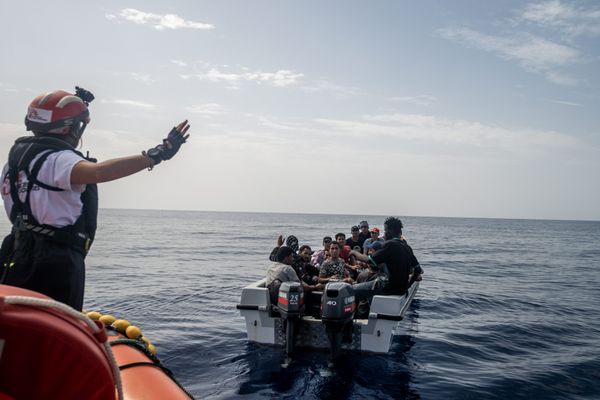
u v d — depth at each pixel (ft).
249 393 18.37
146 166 5.72
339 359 22.27
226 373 20.51
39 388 3.84
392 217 26.35
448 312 36.88
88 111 6.58
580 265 86.17
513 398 18.95
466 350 25.61
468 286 52.70
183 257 83.82
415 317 34.58
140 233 179.63
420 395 18.76
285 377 20.04
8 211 6.05
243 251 101.09
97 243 118.93
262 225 316.81
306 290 25.16
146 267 65.62
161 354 23.11
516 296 45.98
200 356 22.80
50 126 6.05
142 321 30.76
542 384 20.52
